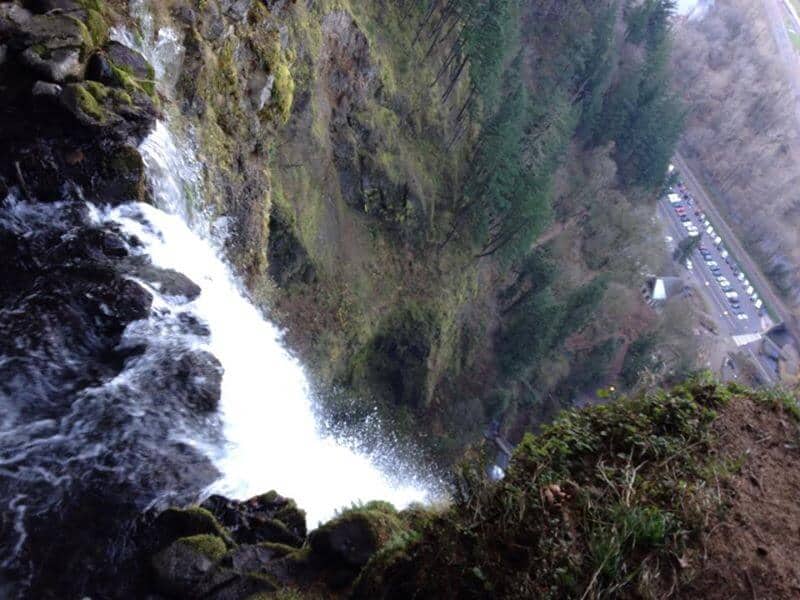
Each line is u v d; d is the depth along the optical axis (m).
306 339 26.53
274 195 23.67
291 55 20.36
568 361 45.31
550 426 6.92
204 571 7.05
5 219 9.77
